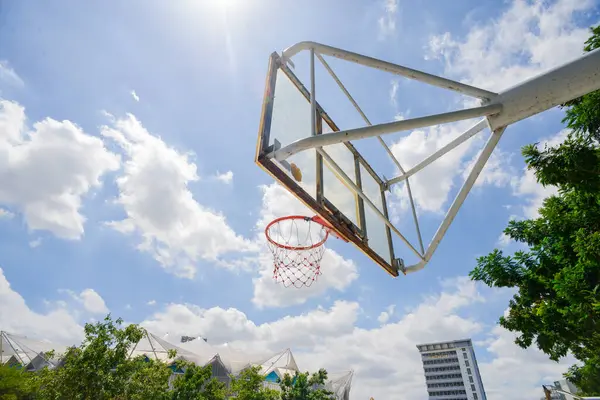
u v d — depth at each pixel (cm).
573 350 1248
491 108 451
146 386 1638
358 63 514
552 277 881
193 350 4169
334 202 534
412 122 419
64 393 1375
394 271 659
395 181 771
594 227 752
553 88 416
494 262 996
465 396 10700
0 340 3134
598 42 607
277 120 455
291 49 512
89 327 1522
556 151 630
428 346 11869
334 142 401
